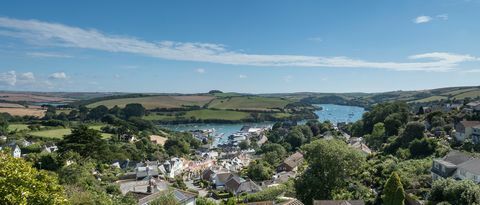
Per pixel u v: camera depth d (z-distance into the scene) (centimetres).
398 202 4944
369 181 6806
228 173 10881
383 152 9581
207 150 19662
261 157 15350
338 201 5212
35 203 2002
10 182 1925
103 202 4281
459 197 4659
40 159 6800
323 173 6272
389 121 11938
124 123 18975
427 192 5512
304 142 18150
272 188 7462
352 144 12225
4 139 13325
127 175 9919
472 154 7269
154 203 5172
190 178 12912
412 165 7050
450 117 11050
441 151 7669
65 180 5553
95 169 8856
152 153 15850
